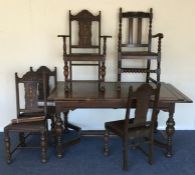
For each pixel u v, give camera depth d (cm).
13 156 318
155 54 338
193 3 356
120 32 352
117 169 291
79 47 359
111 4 357
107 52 370
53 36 363
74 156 318
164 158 314
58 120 303
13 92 378
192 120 392
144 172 286
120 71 349
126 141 285
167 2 356
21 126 295
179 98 295
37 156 318
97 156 319
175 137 368
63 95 302
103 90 321
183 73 378
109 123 312
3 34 360
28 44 364
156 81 352
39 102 358
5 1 351
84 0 355
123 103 295
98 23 361
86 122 391
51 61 371
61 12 357
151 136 294
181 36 366
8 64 370
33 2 353
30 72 321
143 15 353
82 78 378
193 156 319
